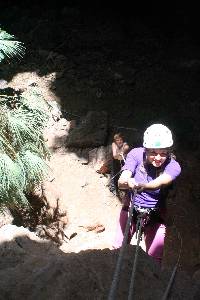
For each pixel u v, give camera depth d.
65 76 9.17
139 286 1.85
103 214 6.45
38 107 4.63
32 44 10.04
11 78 9.05
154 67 9.79
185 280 1.98
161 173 3.23
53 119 7.55
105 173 7.00
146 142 3.14
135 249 2.10
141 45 10.48
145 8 11.70
